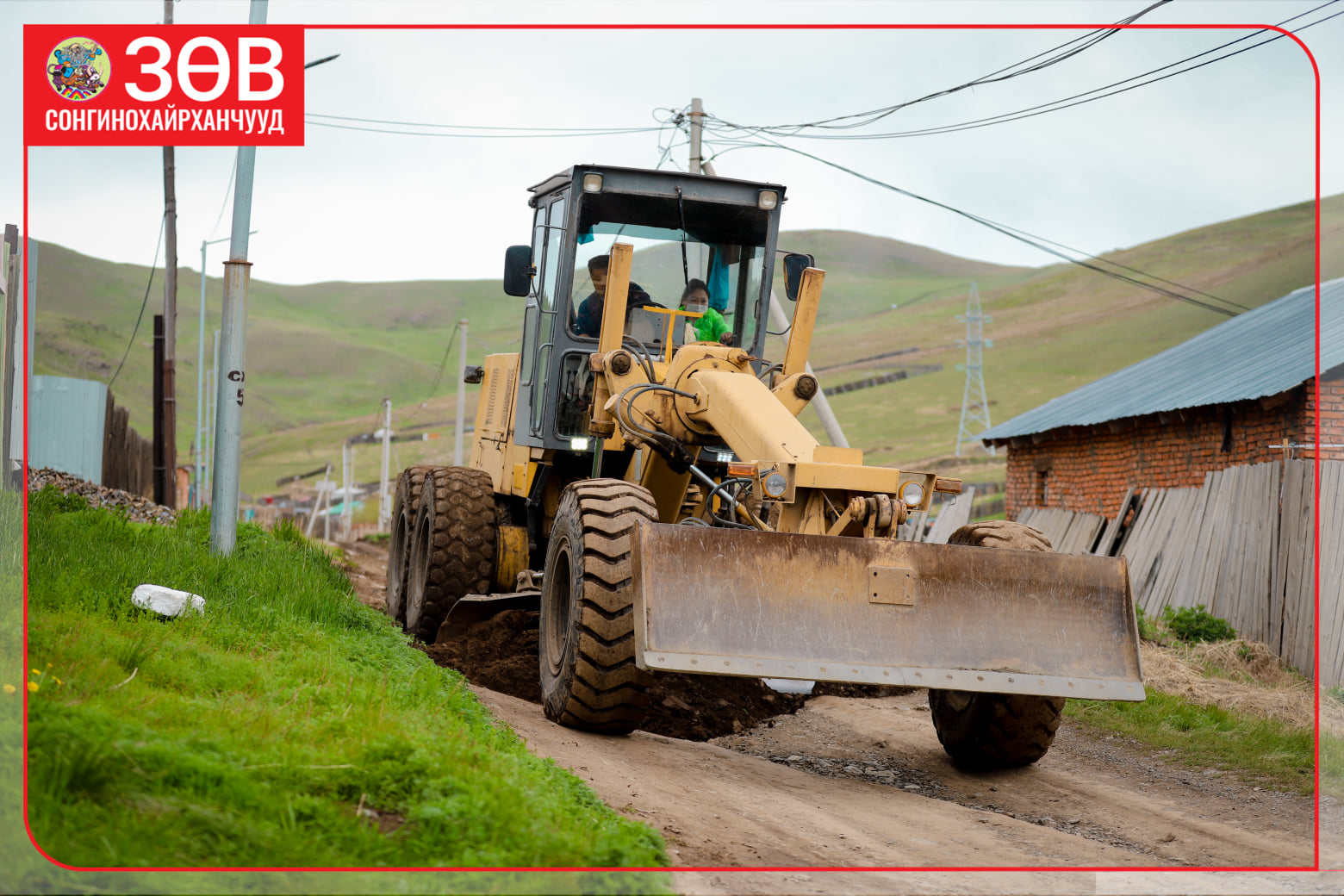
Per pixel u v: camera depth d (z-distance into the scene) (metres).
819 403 16.39
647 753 6.23
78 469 19.95
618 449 7.54
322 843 3.53
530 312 8.93
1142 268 182.00
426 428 142.12
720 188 7.90
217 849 3.36
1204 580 12.23
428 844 3.65
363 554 26.48
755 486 6.39
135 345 197.12
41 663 5.01
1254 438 13.08
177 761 3.78
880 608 5.64
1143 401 15.49
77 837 3.26
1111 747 7.62
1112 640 5.80
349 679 5.82
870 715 8.38
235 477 9.59
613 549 6.31
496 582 9.37
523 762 4.91
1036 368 136.62
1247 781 6.70
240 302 9.65
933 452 97.94
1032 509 18.31
